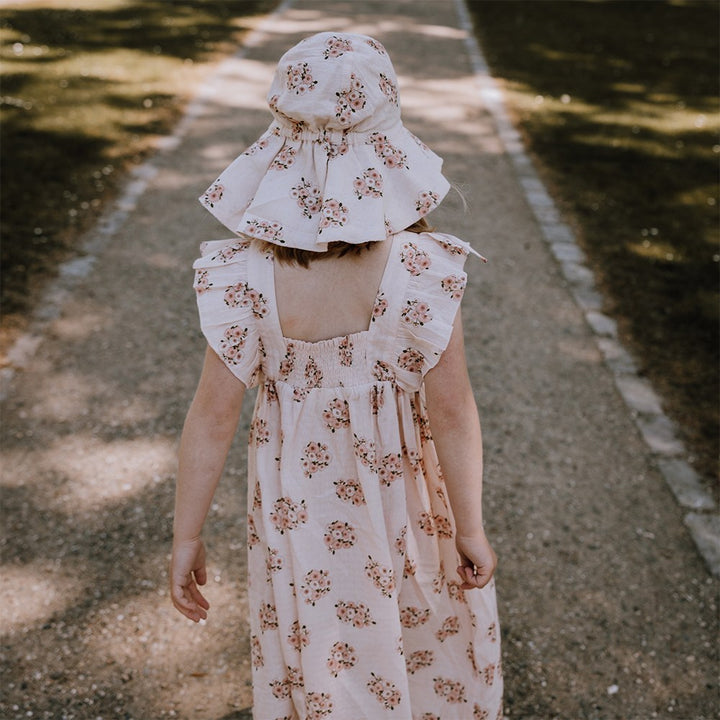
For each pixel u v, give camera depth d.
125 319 3.91
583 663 2.32
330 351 1.44
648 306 4.20
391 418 1.48
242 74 7.75
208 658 2.29
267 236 1.36
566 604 2.51
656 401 3.48
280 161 1.40
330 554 1.58
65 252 4.41
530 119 7.07
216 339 1.42
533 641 2.38
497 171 5.98
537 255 4.77
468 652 1.75
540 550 2.71
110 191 5.18
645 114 7.36
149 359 3.63
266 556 1.61
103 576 2.53
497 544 2.72
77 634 2.34
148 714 2.13
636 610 2.50
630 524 2.83
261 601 1.64
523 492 2.96
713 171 6.05
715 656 2.36
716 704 2.22
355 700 1.68
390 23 10.38
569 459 3.14
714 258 4.68
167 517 2.77
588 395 3.53
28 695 2.16
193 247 4.63
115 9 10.09
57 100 6.57
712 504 2.92
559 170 6.00
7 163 5.33
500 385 3.59
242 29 9.52
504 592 2.54
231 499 2.88
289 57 1.37
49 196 4.98
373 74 1.35
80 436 3.13
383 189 1.37
